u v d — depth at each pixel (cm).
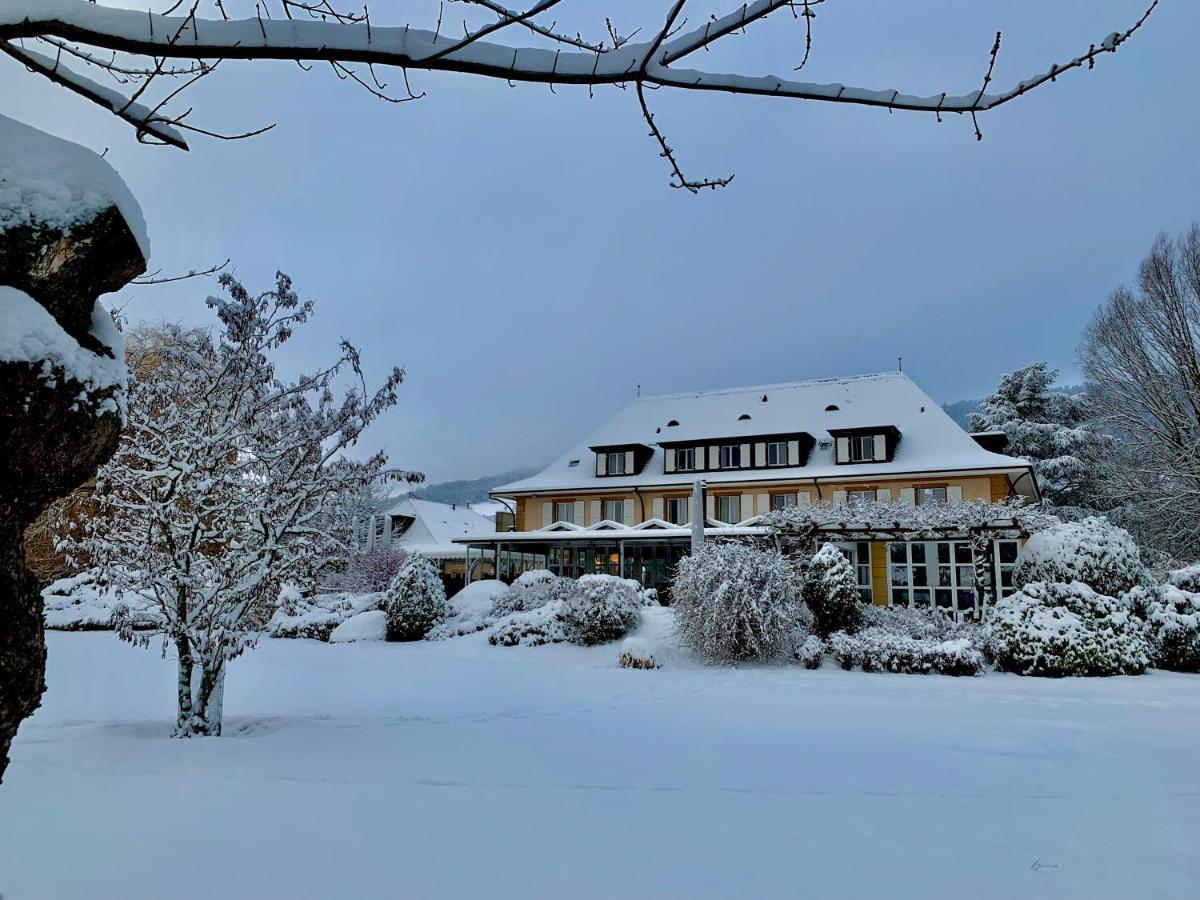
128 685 1174
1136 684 1272
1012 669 1427
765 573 1541
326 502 835
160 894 331
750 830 447
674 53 224
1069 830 462
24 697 190
